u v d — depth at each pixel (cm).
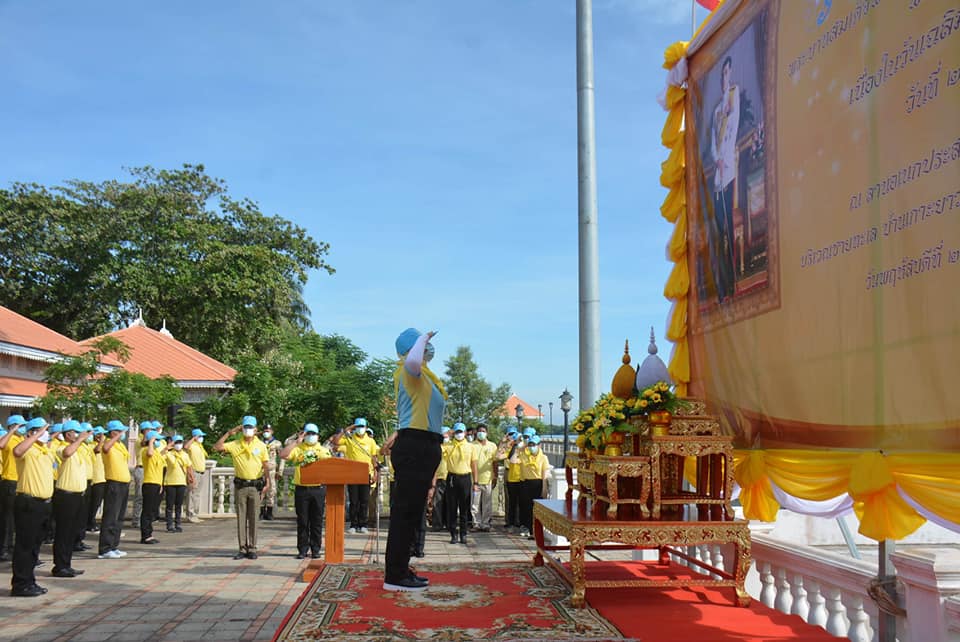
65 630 756
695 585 538
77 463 1073
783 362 518
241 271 3803
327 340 2777
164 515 1919
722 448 565
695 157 685
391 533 573
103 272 3634
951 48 363
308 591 571
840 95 455
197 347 3903
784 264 519
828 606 524
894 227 403
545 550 688
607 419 586
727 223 614
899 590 448
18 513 930
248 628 764
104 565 1162
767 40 552
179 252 3791
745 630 471
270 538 1477
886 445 407
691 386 684
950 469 363
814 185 482
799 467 494
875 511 416
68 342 2191
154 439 1441
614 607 525
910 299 389
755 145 567
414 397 565
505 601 541
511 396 4588
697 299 674
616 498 558
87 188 3844
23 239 3669
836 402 454
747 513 580
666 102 732
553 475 1364
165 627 768
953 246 359
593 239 977
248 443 1238
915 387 385
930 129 377
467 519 1443
